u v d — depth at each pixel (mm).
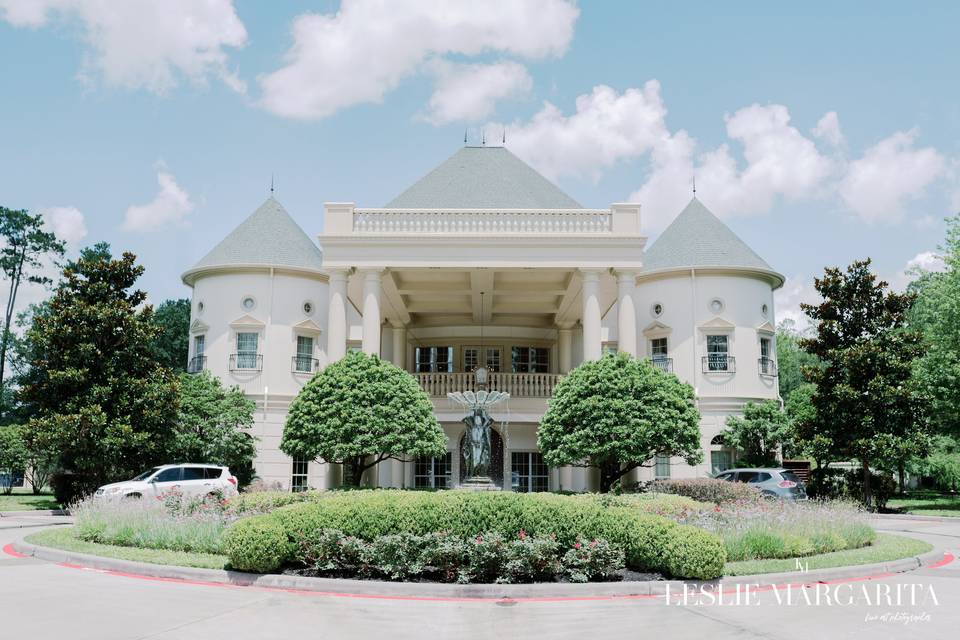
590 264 25609
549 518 12375
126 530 15586
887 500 34250
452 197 30016
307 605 10203
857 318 31078
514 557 11656
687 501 17609
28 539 16375
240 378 33719
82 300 28156
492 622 9234
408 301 34094
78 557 13773
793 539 14531
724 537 14125
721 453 33875
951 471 39688
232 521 15695
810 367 31219
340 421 21672
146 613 9453
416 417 22297
